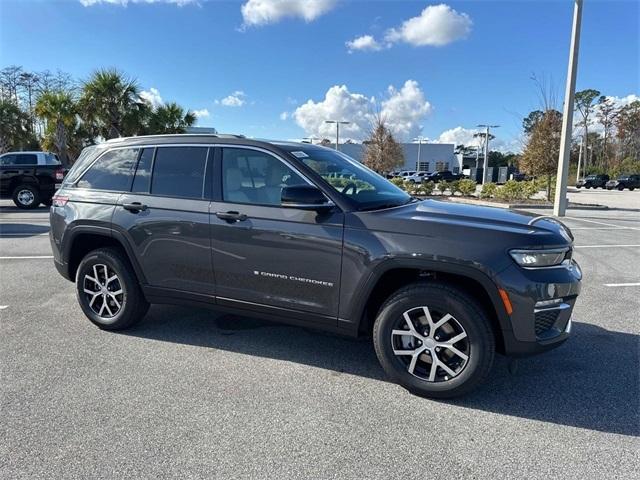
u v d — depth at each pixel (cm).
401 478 244
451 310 313
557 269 312
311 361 386
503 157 8781
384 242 325
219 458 257
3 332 441
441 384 321
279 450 266
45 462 252
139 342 421
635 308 535
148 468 248
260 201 371
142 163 429
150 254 413
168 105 2856
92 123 2666
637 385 349
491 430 290
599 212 1814
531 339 305
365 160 4950
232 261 378
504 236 307
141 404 313
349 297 340
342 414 305
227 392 332
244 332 448
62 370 362
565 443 277
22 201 1541
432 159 7756
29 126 4319
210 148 400
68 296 557
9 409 305
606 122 7738
